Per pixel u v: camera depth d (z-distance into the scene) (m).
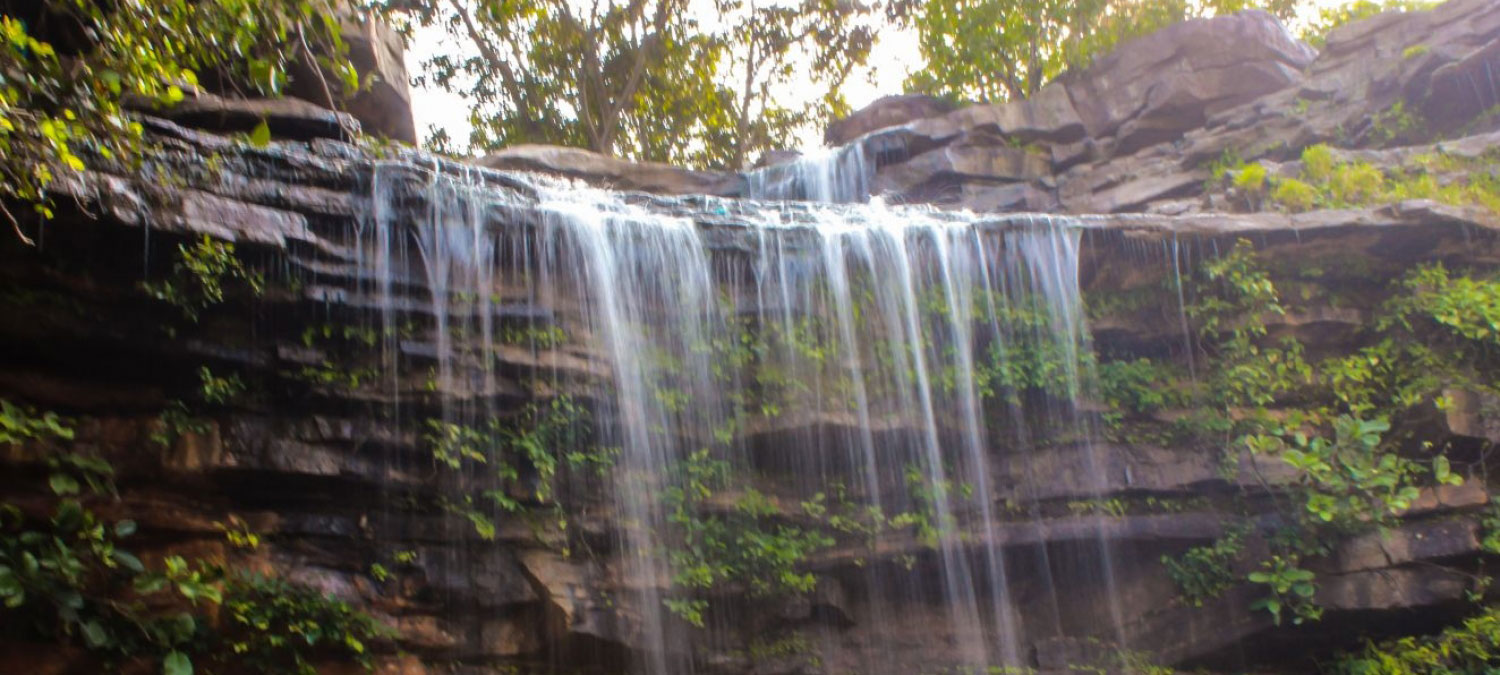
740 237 11.75
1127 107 16.91
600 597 10.06
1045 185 16.58
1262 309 12.27
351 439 9.50
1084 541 11.83
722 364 11.36
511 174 11.68
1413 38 15.33
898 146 16.66
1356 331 12.46
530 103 23.30
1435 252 12.35
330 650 9.16
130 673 8.29
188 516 8.97
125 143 8.27
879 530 11.38
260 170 9.42
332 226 9.66
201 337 9.08
